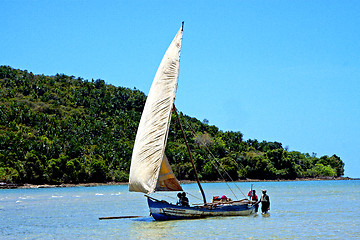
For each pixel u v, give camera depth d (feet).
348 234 89.61
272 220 111.24
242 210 121.19
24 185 487.20
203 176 591.78
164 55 117.08
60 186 513.45
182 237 87.40
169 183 108.99
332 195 229.45
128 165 604.08
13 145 527.81
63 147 588.91
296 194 246.27
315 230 95.04
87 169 562.25
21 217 133.18
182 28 115.34
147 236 89.61
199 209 113.91
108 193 306.55
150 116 110.42
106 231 98.32
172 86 110.93
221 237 86.94
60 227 107.86
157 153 105.09
